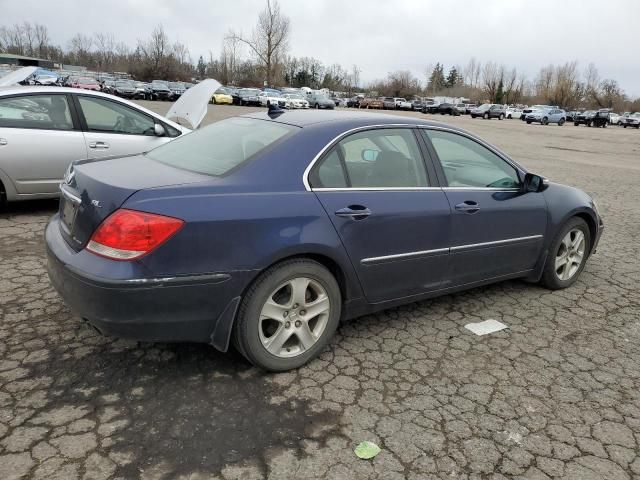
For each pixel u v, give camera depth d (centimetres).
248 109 4131
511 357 349
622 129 5247
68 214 316
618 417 289
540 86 11012
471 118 5581
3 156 568
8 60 7106
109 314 264
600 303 451
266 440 255
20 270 446
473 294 457
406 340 365
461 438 264
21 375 296
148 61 7869
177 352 329
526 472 243
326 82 10450
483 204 388
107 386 290
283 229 292
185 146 364
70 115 608
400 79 10131
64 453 238
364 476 235
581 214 472
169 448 246
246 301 291
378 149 348
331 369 322
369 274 335
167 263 264
